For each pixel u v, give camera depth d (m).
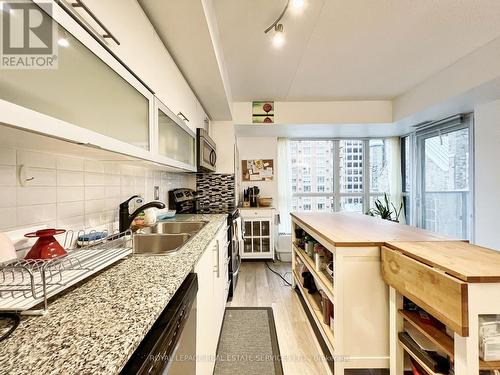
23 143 0.81
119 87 1.00
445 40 2.09
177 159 1.87
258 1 1.61
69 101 0.73
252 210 3.90
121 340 0.52
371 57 2.36
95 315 0.62
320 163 4.70
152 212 1.83
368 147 4.64
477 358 0.90
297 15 1.76
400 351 1.36
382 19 1.82
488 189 2.69
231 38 2.02
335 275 1.44
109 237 1.30
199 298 1.19
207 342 1.37
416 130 3.91
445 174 3.52
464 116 3.13
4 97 0.55
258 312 2.31
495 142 2.61
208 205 3.52
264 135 4.39
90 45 0.77
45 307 0.62
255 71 2.62
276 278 3.19
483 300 0.89
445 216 3.53
